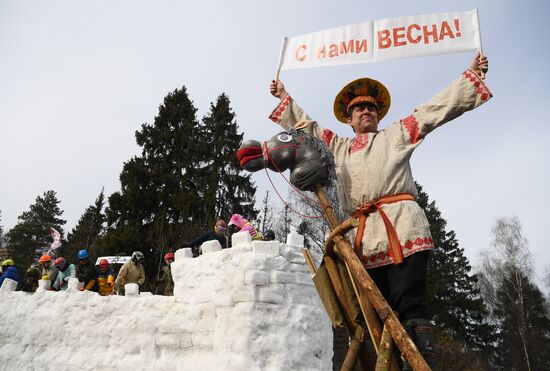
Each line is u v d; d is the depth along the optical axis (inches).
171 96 1182.9
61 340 288.5
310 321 219.8
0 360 308.2
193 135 1122.7
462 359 799.7
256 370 196.9
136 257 342.3
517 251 1135.0
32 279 347.3
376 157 79.4
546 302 1369.3
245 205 1077.1
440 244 1226.0
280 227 799.1
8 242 1640.0
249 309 204.7
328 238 67.4
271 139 77.2
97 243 922.7
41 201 1801.2
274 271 215.5
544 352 1142.3
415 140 80.3
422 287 71.9
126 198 963.3
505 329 1222.3
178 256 260.5
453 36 83.9
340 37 92.1
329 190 74.4
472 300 1152.2
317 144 75.1
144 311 257.3
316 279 70.6
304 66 94.4
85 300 286.8
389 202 76.6
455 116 79.0
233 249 222.4
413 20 87.6
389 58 86.7
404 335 53.4
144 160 1067.9
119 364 251.4
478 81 77.1
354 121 92.7
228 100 1232.8
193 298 237.9
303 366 209.3
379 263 74.0
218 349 211.3
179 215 976.9
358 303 66.7
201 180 1023.6
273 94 102.3
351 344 65.6
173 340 237.1
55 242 550.3
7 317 318.7
